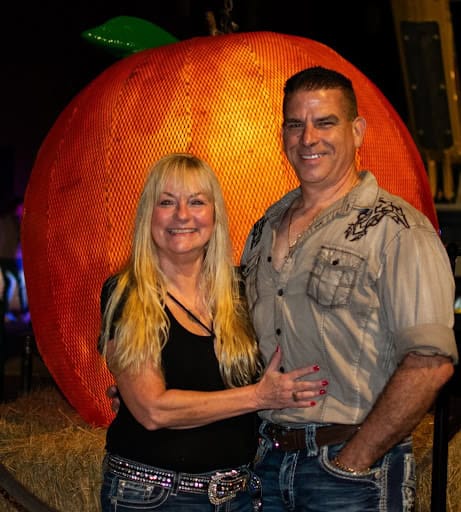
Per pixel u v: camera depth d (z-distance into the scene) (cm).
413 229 247
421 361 240
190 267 263
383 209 253
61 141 427
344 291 252
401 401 240
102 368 417
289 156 273
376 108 422
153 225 259
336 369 253
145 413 245
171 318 254
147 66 418
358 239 253
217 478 249
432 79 750
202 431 249
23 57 1362
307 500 255
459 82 776
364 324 251
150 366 247
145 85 410
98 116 414
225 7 484
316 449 254
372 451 244
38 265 429
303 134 265
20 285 1275
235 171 388
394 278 246
